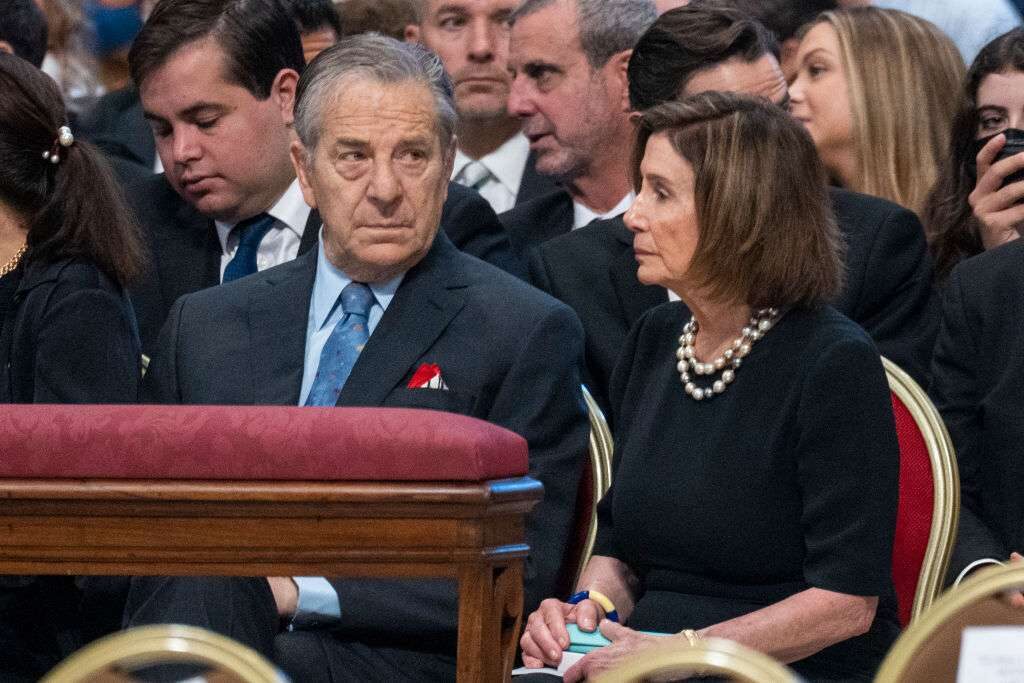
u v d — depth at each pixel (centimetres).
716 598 1152
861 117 1803
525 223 1859
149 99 1667
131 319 1354
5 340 1302
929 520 1220
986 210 1534
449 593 1151
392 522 870
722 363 1155
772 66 1625
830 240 1147
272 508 873
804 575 1112
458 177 2133
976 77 1614
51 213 1311
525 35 1803
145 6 2536
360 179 1279
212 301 1357
